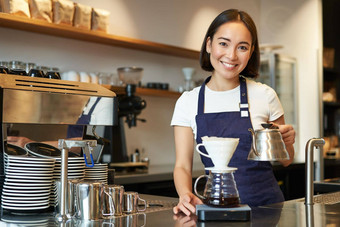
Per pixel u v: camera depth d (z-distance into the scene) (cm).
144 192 338
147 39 429
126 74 364
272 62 490
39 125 182
